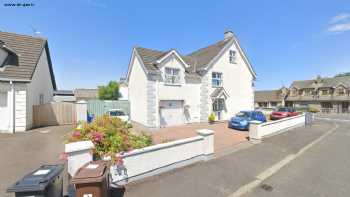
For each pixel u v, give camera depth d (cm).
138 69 1708
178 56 1661
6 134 1172
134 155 535
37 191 323
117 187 501
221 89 1900
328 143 1164
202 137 744
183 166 672
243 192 529
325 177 638
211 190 530
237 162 758
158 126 1550
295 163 783
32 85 1447
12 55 1363
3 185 505
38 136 1108
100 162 437
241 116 1585
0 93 1234
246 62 2244
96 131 597
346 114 3938
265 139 1176
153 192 498
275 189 551
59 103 1591
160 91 1579
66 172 596
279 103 5350
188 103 1758
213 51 2050
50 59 1945
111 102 1931
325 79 4700
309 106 4572
